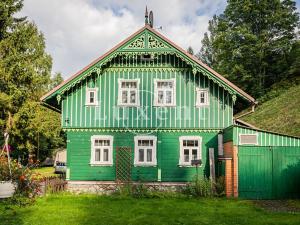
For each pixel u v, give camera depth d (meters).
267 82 64.69
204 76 23.73
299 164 20.36
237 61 65.12
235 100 23.14
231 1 67.19
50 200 18.67
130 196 20.50
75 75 23.39
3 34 35.97
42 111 39.94
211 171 22.58
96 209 16.36
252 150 20.41
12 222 13.66
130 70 23.98
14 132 35.31
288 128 40.09
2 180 17.41
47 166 64.50
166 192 21.38
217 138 23.45
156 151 23.45
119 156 23.52
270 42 63.16
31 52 43.88
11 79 34.31
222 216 14.95
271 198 20.08
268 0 63.72
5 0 35.00
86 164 23.55
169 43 23.19
